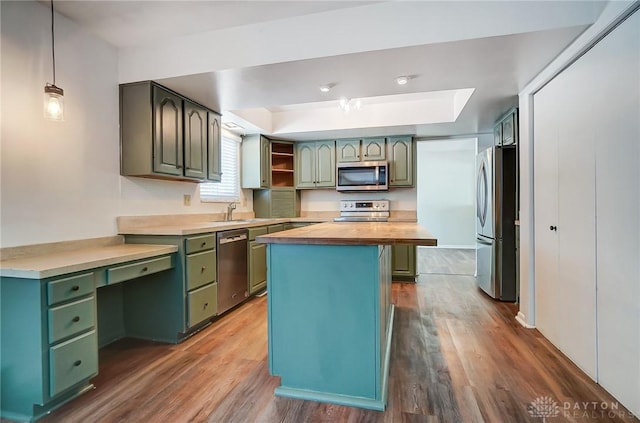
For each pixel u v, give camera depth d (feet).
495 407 5.60
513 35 6.26
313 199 17.67
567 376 6.57
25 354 5.41
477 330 9.11
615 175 5.69
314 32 7.18
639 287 5.20
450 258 21.75
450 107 13.21
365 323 5.80
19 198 6.42
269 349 6.23
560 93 7.49
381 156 15.81
